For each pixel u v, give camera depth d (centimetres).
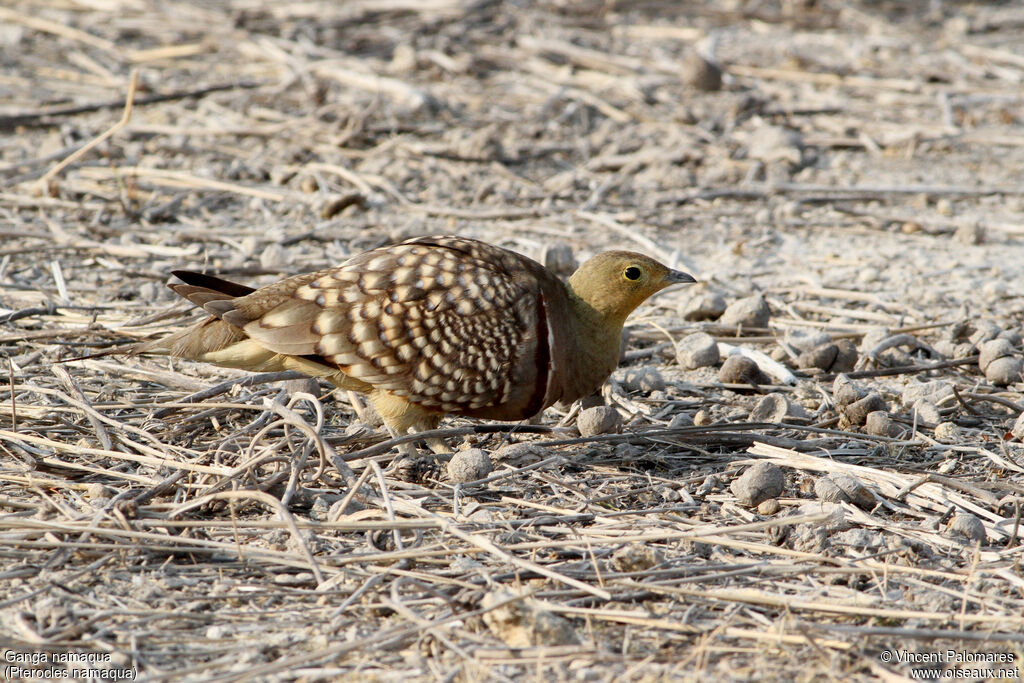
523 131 2022
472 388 871
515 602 656
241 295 894
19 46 2470
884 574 730
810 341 1180
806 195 1784
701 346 1163
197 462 866
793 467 898
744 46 2652
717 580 728
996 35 2748
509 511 827
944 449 950
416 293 851
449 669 630
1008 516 825
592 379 954
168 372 1041
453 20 2666
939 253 1541
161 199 1662
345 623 678
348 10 2686
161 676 611
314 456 894
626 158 1897
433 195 1723
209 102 2116
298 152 1855
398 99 2130
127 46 2489
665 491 863
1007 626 667
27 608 683
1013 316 1305
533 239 1560
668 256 1493
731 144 1977
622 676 625
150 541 749
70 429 937
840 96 2270
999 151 2005
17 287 1283
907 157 1970
